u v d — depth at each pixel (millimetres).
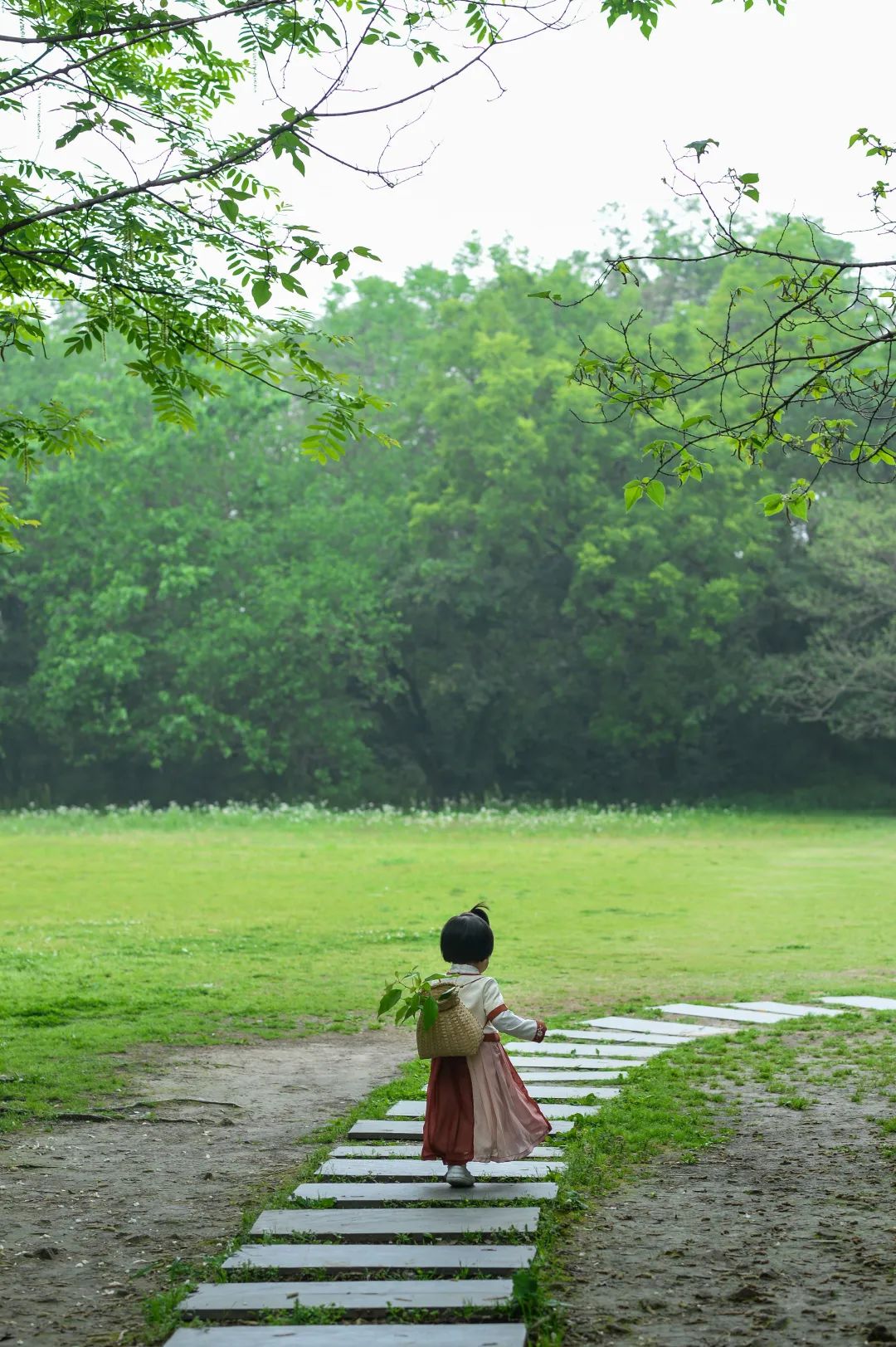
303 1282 4641
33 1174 6469
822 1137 7008
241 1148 6996
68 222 6828
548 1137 6793
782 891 21016
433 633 45031
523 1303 4297
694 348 38781
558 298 6289
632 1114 7383
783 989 12477
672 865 24938
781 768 46906
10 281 7535
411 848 28312
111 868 24094
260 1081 8758
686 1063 8953
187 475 42250
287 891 20750
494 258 48250
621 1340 4168
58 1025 10758
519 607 43656
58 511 40344
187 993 12234
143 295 7227
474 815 35469
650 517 39094
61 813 35875
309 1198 5629
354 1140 6953
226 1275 4719
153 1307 4457
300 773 43938
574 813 36062
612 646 40781
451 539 44562
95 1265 5109
